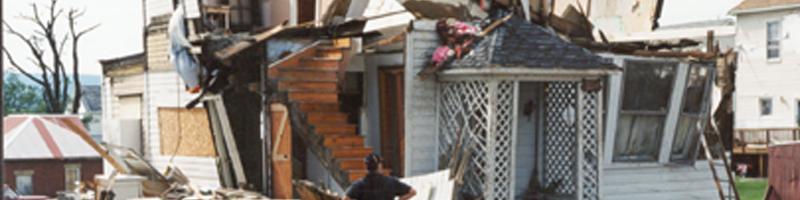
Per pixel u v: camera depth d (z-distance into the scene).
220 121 17.91
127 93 23.55
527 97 17.81
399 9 18.09
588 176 17.20
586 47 18.69
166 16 21.70
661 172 19.00
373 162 12.45
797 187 18.75
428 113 16.75
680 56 18.69
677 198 19.25
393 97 17.62
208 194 16.78
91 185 19.30
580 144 16.94
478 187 16.22
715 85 20.28
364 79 18.31
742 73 42.75
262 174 17.69
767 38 41.84
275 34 17.06
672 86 18.75
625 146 18.41
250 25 21.11
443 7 17.80
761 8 41.69
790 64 41.09
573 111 17.17
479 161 16.17
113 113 24.34
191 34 19.36
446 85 16.72
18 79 37.94
